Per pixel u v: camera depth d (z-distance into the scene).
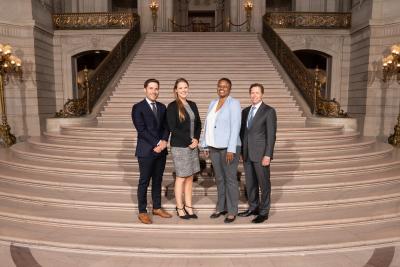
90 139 7.16
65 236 4.15
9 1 12.88
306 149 6.72
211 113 4.31
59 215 4.60
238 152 4.25
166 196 5.15
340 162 6.44
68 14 16.08
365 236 4.14
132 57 12.78
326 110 9.02
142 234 4.21
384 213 4.65
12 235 4.16
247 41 14.09
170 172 5.75
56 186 5.41
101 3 19.72
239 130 4.17
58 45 16.09
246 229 4.26
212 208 4.69
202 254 3.79
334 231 4.30
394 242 4.08
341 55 15.66
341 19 15.54
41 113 14.13
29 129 13.42
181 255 3.78
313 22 15.74
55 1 17.69
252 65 12.10
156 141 4.16
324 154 6.72
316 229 4.36
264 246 3.87
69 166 6.10
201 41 14.00
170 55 12.85
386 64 11.33
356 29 14.50
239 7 18.33
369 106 13.30
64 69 16.22
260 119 4.19
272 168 6.00
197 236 4.15
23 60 13.20
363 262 3.66
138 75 11.52
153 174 4.40
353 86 15.02
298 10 19.17
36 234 4.20
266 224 4.27
